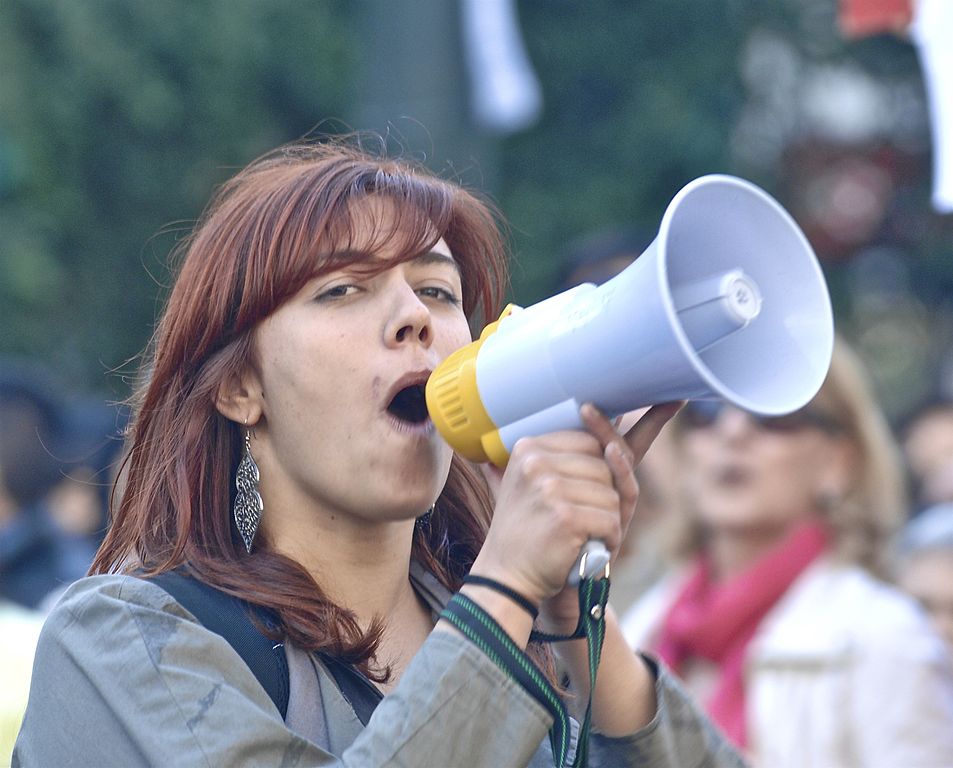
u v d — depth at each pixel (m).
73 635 5.79
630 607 12.51
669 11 34.97
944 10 11.00
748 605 10.89
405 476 6.05
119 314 32.19
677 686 6.63
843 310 42.75
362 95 18.45
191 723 5.46
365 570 6.34
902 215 41.88
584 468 5.54
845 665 9.95
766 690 10.16
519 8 34.56
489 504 7.20
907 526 14.77
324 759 5.50
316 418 6.07
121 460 6.91
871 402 11.46
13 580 13.59
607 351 5.43
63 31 29.97
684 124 34.12
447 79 18.28
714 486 11.41
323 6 32.81
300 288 6.14
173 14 31.06
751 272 5.96
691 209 5.65
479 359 5.82
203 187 32.72
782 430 11.17
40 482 13.90
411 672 5.42
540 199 33.81
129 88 30.50
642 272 5.35
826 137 40.78
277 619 5.98
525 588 5.50
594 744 6.48
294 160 7.20
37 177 29.92
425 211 6.31
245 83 32.19
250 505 6.32
